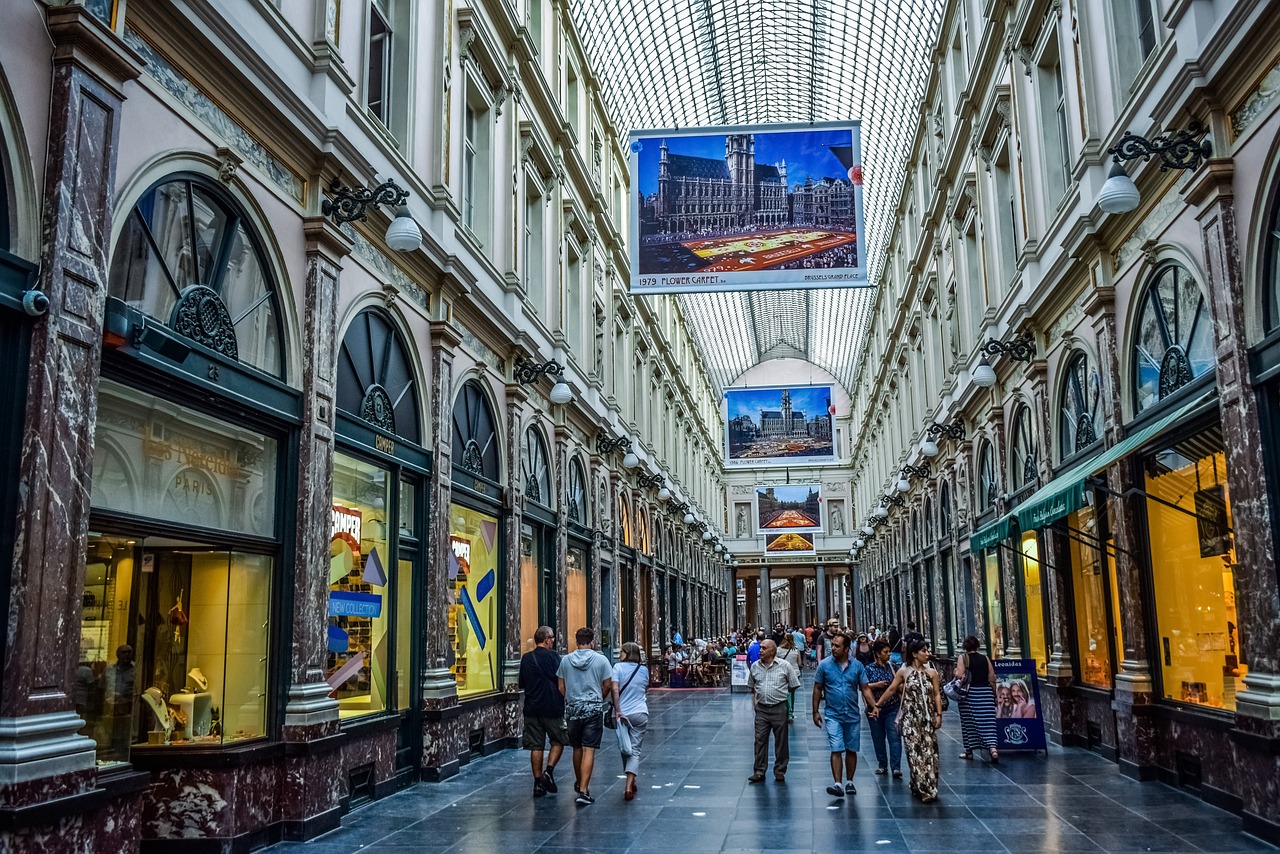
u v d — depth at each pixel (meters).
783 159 17.58
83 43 5.93
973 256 20.81
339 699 9.50
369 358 10.69
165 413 7.18
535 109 18.47
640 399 31.17
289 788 8.15
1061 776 11.11
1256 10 7.48
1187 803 9.30
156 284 7.06
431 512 11.96
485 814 9.32
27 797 5.21
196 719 7.63
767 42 40.34
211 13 7.35
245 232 8.32
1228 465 8.48
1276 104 7.63
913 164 28.28
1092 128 12.18
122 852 5.98
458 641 13.13
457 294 12.86
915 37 31.44
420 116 12.34
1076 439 13.66
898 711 11.05
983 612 19.84
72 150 5.84
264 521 8.45
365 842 8.09
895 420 36.28
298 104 8.72
